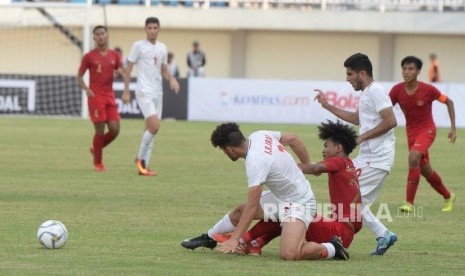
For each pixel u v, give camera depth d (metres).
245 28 112.38
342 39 113.38
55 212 34.81
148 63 48.16
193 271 24.08
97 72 48.06
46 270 23.86
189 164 53.41
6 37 108.44
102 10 110.19
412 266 25.59
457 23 108.44
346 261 26.09
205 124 82.25
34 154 56.75
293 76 114.81
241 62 115.00
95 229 31.16
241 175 48.62
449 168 53.50
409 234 31.67
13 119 85.38
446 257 27.27
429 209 38.09
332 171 26.33
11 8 108.50
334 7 111.81
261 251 27.39
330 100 84.00
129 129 75.75
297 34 114.06
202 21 112.38
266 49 114.81
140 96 48.16
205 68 115.62
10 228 30.95
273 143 25.72
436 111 83.19
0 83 89.25
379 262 26.14
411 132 37.91
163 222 33.03
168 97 86.88
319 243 26.23
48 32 107.94
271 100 85.31
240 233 25.27
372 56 112.94
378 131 30.06
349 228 26.66
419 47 112.19
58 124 80.38
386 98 30.22
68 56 107.94
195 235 30.34
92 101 48.28
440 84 83.12
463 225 33.88
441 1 109.81
